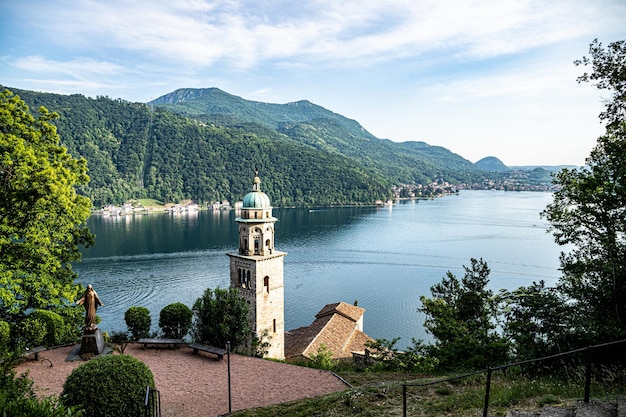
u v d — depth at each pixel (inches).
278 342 1775.3
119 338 1199.6
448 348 971.9
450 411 554.9
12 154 1230.9
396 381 877.8
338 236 6579.7
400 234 6766.7
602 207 905.5
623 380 589.6
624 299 842.8
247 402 800.3
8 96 1342.3
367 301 3570.4
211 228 7219.5
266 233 1729.8
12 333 1007.6
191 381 908.6
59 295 1321.4
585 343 707.4
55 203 1277.1
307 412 657.6
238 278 1740.9
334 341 1860.2
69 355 1019.3
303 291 3868.1
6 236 1220.5
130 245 5738.2
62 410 400.5
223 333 1169.4
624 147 887.7
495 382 682.8
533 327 860.0
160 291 3690.9
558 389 561.0
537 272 4340.6
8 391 451.8
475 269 1198.9
